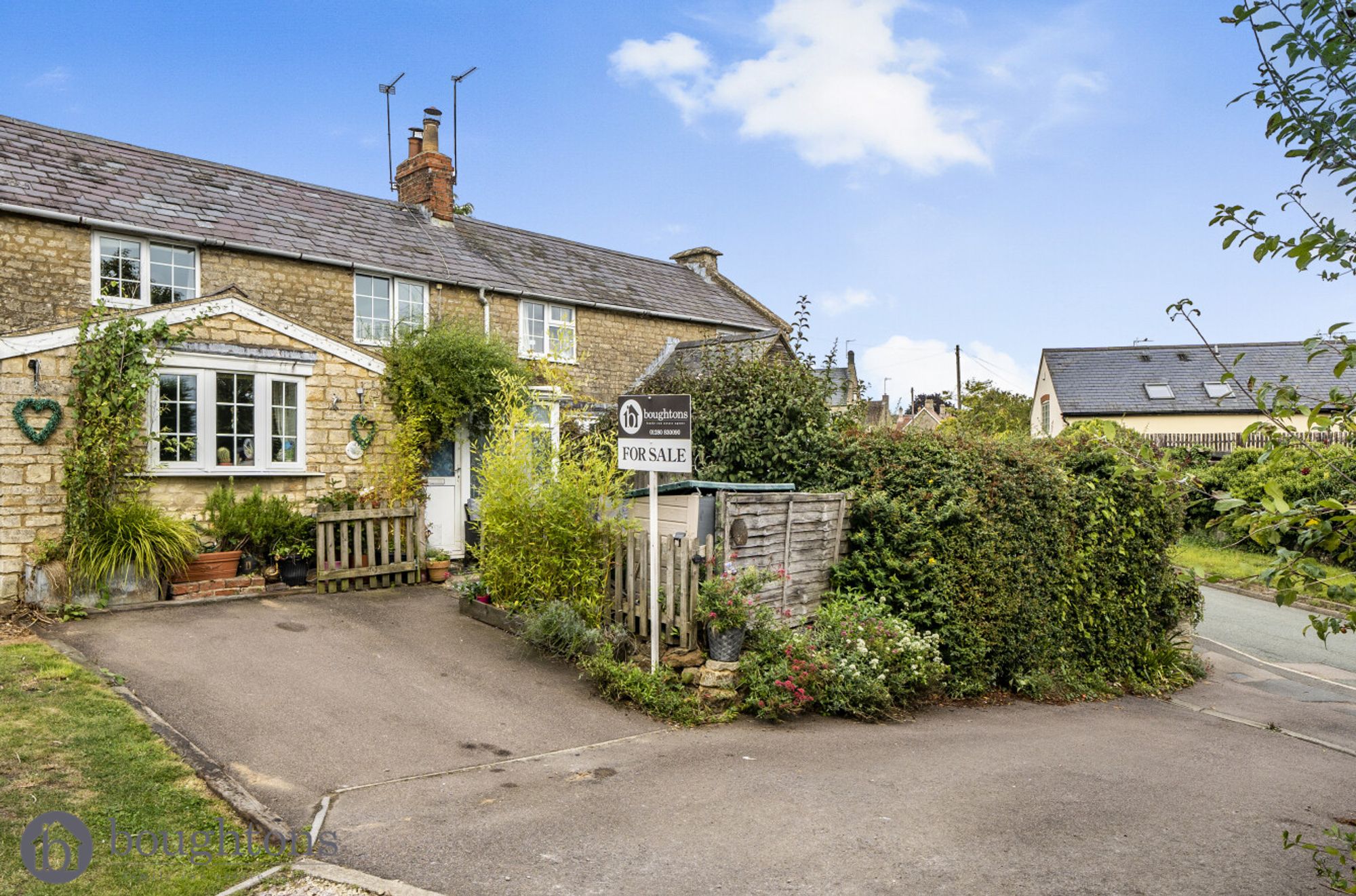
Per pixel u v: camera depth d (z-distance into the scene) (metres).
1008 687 11.05
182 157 16.03
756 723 7.92
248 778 5.68
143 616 9.48
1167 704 11.79
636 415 8.59
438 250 17.95
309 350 11.99
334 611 10.20
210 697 7.14
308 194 17.31
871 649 9.09
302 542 11.33
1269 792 7.16
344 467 12.38
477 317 17.66
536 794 5.68
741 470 12.49
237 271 14.35
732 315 23.45
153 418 10.54
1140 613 12.97
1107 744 8.49
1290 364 38.69
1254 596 21.06
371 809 5.31
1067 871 4.88
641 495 9.95
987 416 25.64
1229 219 3.37
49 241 12.45
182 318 10.77
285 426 11.81
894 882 4.57
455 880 4.42
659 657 8.62
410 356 13.09
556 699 7.92
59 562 9.55
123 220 13.05
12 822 4.73
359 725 6.83
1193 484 3.69
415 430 13.00
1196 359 41.25
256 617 9.67
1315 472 3.28
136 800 5.15
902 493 10.74
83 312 11.29
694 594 8.65
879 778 6.41
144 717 6.50
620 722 7.49
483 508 10.07
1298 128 3.07
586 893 4.30
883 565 10.41
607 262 22.70
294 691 7.46
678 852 4.83
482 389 13.66
